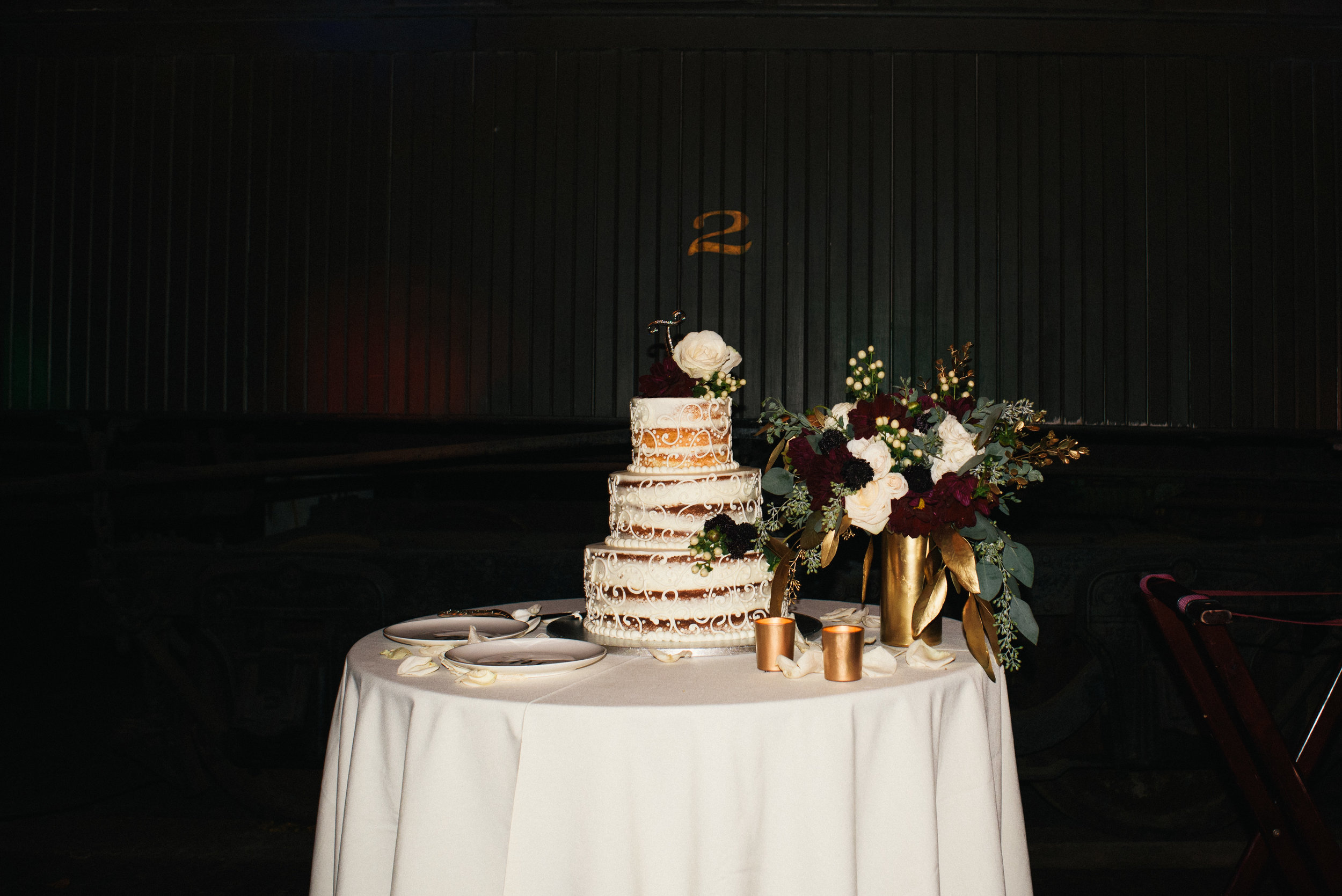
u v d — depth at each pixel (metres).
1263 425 4.07
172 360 4.16
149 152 4.17
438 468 4.64
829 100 4.10
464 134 4.14
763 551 2.15
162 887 3.43
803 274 4.07
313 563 3.74
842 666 1.85
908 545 2.28
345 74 4.17
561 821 1.65
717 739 1.64
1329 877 2.16
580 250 4.11
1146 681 3.68
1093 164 4.09
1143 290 4.07
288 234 4.15
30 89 4.20
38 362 4.16
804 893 1.65
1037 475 2.19
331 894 2.07
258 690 3.71
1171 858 3.74
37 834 3.90
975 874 1.92
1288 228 4.10
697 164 4.10
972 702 1.97
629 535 2.17
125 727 3.94
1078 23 4.10
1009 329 4.05
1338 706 2.51
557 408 4.10
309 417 4.14
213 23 4.18
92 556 3.86
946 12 4.09
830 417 2.29
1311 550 3.73
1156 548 3.73
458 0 4.14
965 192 4.08
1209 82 4.12
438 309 4.12
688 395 2.26
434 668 1.98
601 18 4.12
